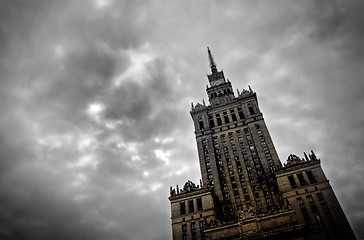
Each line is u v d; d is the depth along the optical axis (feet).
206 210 245.86
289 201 228.22
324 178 232.73
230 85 410.11
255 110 337.72
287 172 245.65
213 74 451.12
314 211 218.18
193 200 256.93
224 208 264.52
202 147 325.21
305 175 239.50
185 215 248.32
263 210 252.01
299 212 220.64
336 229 204.54
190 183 274.77
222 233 215.72
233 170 293.23
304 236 200.34
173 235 239.71
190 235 235.20
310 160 246.68
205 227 230.48
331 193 222.89
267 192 265.34
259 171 283.59
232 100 380.78
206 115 360.89
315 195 225.76
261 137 307.78
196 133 341.41
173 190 272.31
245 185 278.05
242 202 265.75
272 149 291.17
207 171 301.02
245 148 306.96
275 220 210.79
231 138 323.98
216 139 330.34
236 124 334.85
